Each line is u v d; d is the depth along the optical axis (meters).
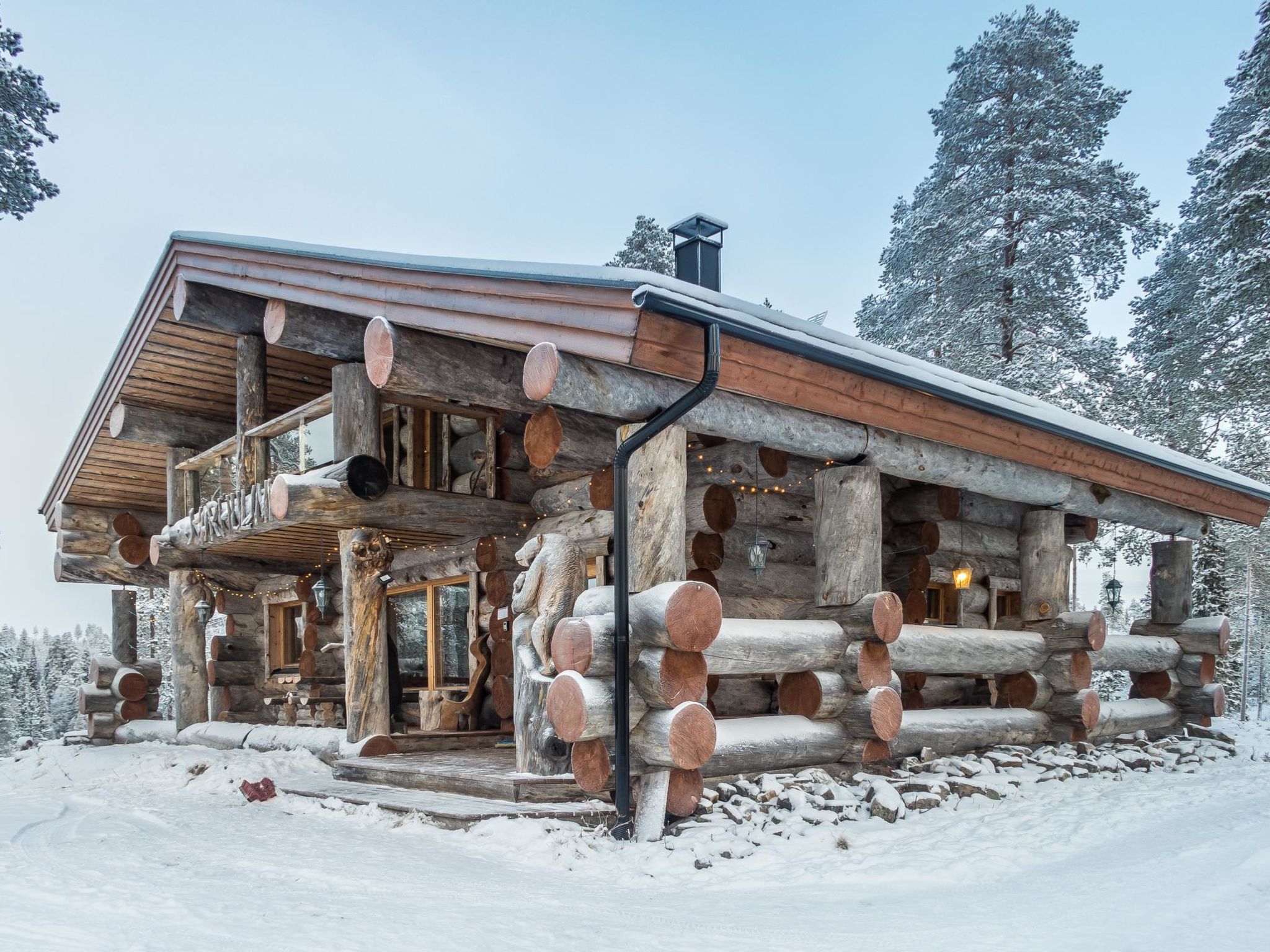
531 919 4.07
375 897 4.38
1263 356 19.47
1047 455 8.83
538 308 6.03
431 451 10.70
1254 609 33.62
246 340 10.26
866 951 3.64
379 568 8.84
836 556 7.45
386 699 8.87
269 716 14.16
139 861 5.20
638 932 3.89
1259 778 8.58
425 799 6.78
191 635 12.70
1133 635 11.55
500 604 9.45
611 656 5.89
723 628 6.46
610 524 8.34
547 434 6.48
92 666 14.25
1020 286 22.70
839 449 7.38
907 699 9.52
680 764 5.66
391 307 7.31
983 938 3.77
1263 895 4.17
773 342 5.97
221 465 12.23
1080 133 23.86
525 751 6.83
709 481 8.02
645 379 6.21
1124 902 4.23
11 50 15.52
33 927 3.81
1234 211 20.16
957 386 7.59
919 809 6.52
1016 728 8.91
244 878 4.77
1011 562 11.15
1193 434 22.38
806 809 6.01
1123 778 8.47
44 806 7.66
